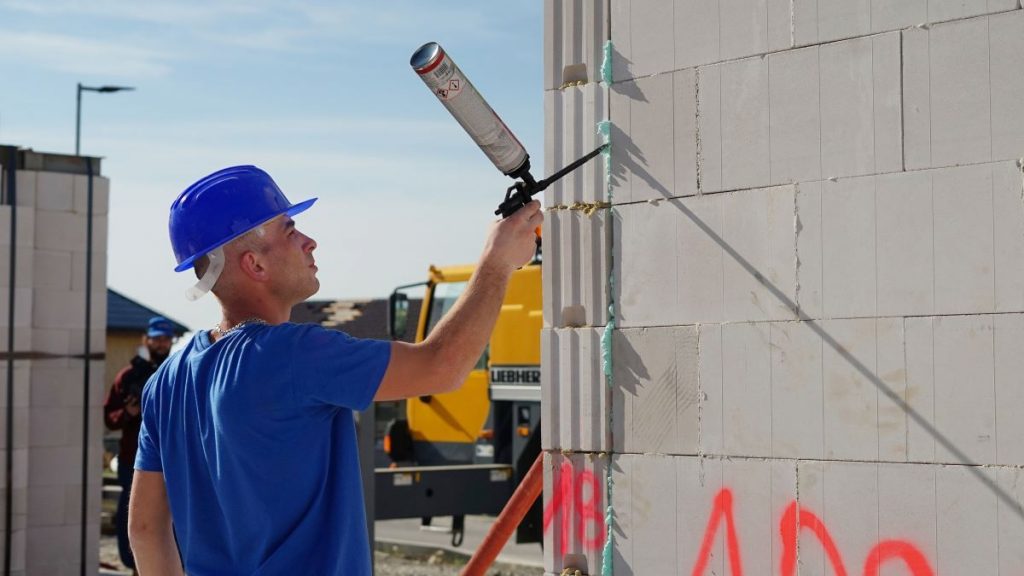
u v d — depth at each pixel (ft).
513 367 32.27
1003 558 9.48
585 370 11.89
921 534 9.87
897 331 10.04
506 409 32.73
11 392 24.76
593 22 12.00
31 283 25.14
